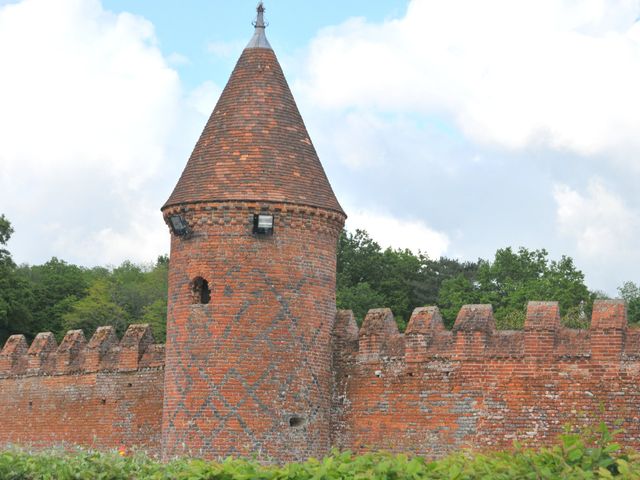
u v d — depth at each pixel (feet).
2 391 164.86
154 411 143.54
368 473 62.69
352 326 126.21
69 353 156.46
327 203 123.54
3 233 267.39
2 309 261.24
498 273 299.58
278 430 117.91
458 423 115.34
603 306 109.60
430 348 119.03
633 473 57.98
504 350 114.11
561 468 60.49
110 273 419.33
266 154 122.62
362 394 122.83
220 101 128.16
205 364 118.93
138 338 147.54
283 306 119.75
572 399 109.19
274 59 130.11
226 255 120.06
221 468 70.18
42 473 79.97
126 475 78.18
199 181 122.21
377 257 312.91
